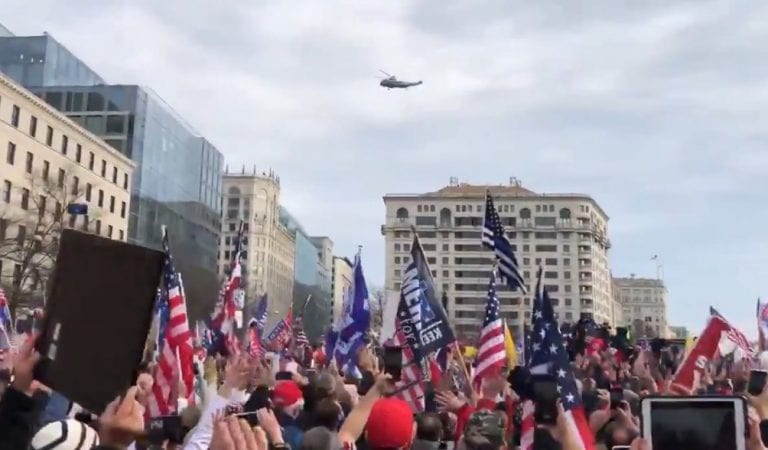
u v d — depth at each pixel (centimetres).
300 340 2823
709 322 1043
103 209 7419
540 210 16675
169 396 920
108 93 8506
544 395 515
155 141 8806
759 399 646
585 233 16612
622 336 2250
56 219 4956
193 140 9981
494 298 1082
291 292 16525
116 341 328
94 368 327
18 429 328
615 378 1537
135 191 8325
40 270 4972
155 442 596
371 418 462
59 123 6731
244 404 771
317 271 19512
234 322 1455
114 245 335
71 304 333
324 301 18600
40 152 6456
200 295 7800
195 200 9981
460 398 921
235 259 1490
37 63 8844
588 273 16512
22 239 4897
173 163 9306
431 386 1075
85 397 325
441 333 1093
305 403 671
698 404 434
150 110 8712
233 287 1471
